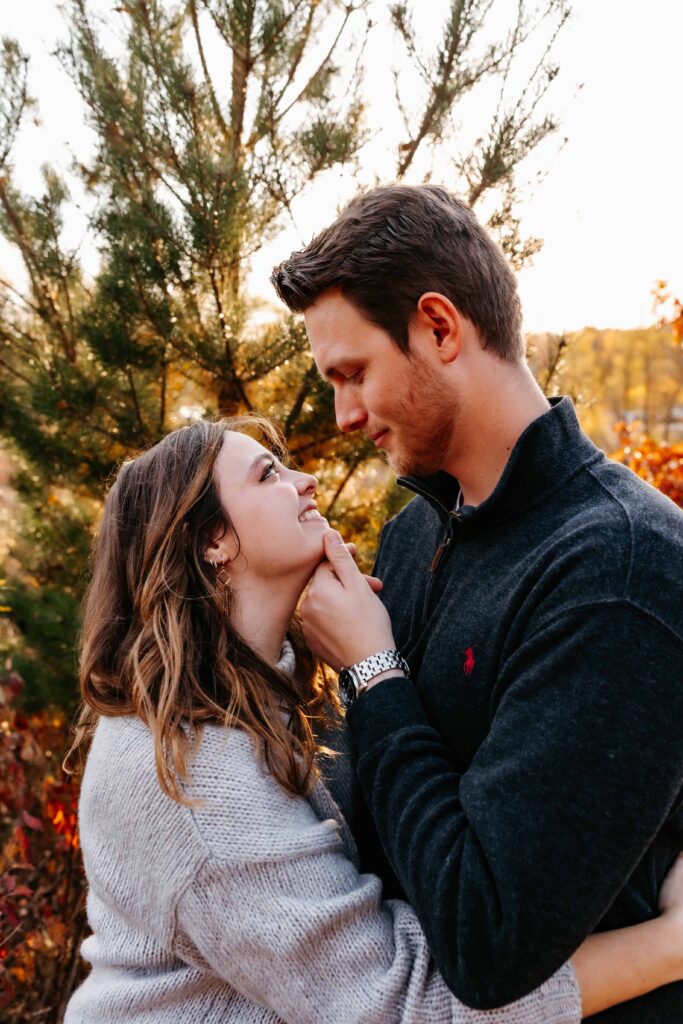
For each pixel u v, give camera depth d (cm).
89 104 267
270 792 118
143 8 268
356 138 286
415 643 133
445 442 126
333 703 157
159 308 275
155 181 279
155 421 311
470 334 121
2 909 243
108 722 129
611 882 92
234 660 131
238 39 271
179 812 113
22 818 264
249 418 167
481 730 115
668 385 1320
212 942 110
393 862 108
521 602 111
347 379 126
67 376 296
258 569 138
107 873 119
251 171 282
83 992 125
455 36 276
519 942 92
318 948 107
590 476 118
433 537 146
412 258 118
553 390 317
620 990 107
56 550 334
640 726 94
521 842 93
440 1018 103
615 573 100
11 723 294
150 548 137
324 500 333
